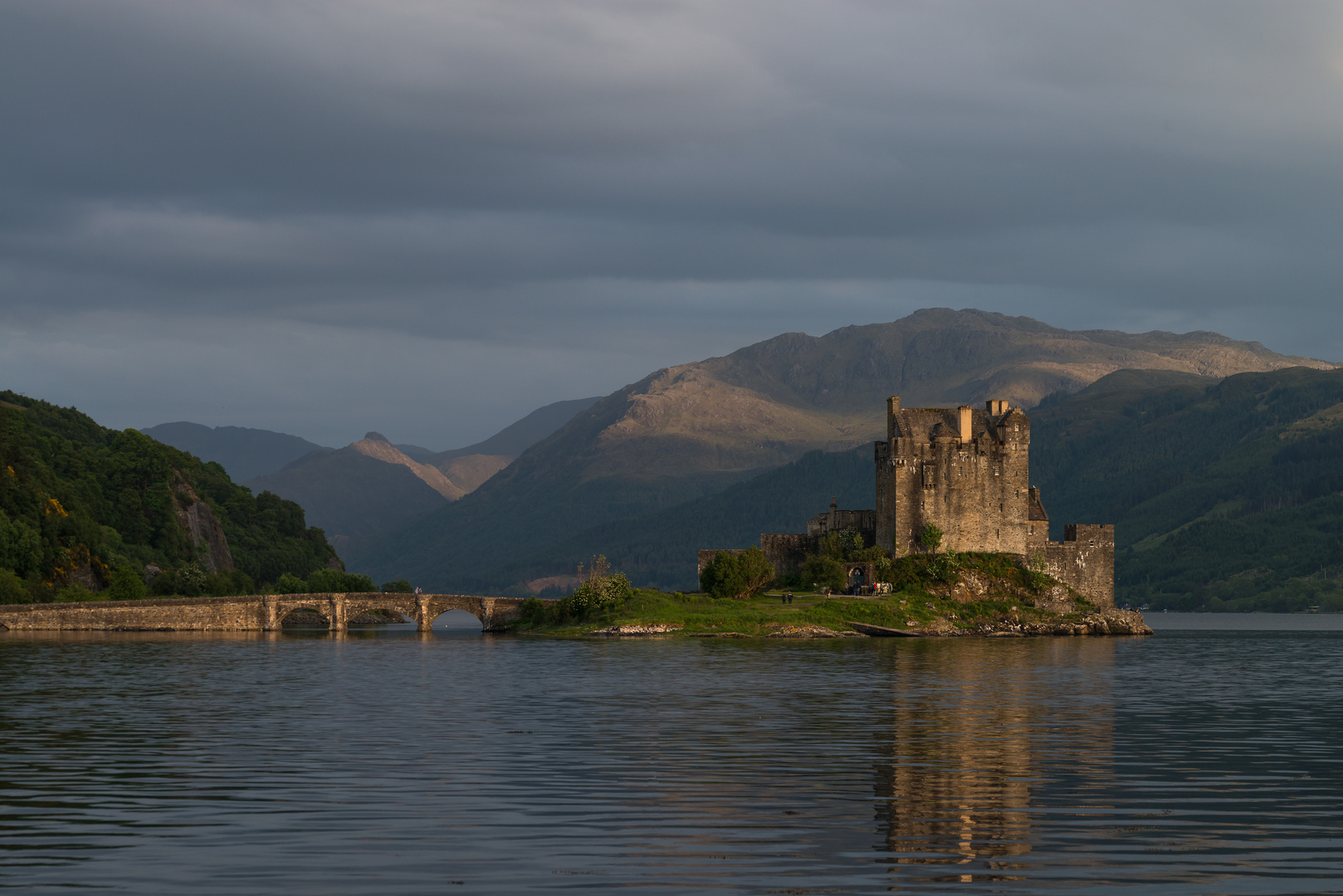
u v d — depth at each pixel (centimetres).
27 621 19862
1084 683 10431
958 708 8288
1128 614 19788
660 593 19638
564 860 3816
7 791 4978
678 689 9569
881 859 3844
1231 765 5775
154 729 7012
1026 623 18650
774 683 10181
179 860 3803
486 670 11681
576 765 5691
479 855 3875
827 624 17712
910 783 5216
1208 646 17950
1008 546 19700
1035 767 5684
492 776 5372
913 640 16850
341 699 8862
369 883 3544
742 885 3531
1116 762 5859
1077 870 3719
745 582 19362
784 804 4738
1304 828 4338
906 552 19525
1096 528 19938
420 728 7069
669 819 4447
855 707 8306
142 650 15225
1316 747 6406
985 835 4197
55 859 3816
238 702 8612
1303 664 13775
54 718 7600
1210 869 3747
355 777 5341
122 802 4725
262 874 3644
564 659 13188
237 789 5022
